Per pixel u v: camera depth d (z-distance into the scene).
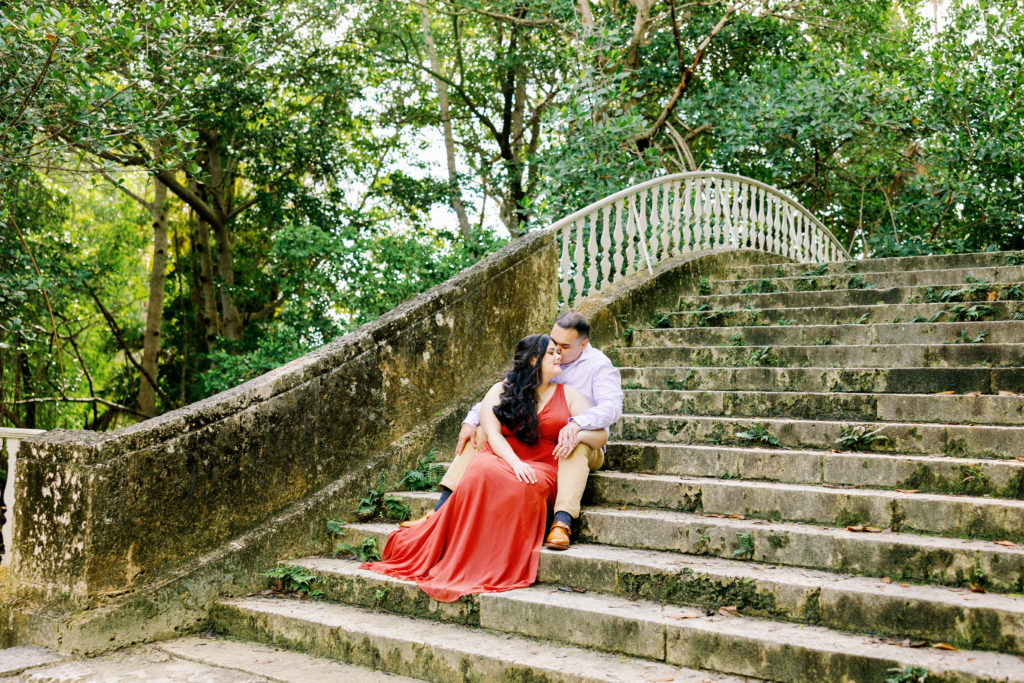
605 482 4.29
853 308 6.00
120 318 21.08
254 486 4.20
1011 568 3.03
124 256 19.64
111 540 3.63
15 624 3.71
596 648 3.21
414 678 3.26
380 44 17.33
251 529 4.17
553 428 4.15
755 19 14.74
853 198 16.17
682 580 3.37
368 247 11.23
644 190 7.73
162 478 3.82
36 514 3.79
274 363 12.19
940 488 3.71
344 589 3.92
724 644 2.93
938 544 3.21
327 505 4.46
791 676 2.81
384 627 3.48
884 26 15.77
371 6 16.11
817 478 4.00
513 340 5.92
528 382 4.16
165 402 18.45
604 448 4.45
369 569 3.97
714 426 4.62
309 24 14.34
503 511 3.78
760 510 3.84
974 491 3.63
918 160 13.56
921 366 5.03
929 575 3.18
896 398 4.50
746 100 13.59
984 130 12.39
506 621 3.43
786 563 3.48
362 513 4.56
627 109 13.35
